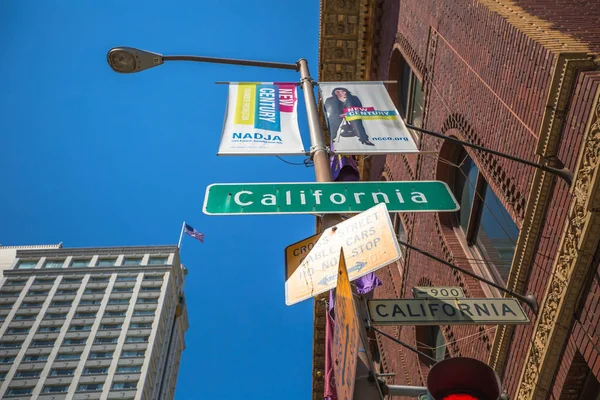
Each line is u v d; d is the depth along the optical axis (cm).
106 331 8400
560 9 950
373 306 696
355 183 734
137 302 8888
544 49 780
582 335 697
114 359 7988
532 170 815
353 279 588
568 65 728
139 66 1009
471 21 1069
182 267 10844
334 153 817
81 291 9044
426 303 700
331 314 698
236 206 708
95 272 9362
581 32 836
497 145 945
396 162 1684
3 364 7919
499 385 411
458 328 1135
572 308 716
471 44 1067
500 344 897
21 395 7575
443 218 1262
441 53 1259
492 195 1078
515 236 970
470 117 1072
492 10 972
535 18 915
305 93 932
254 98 944
